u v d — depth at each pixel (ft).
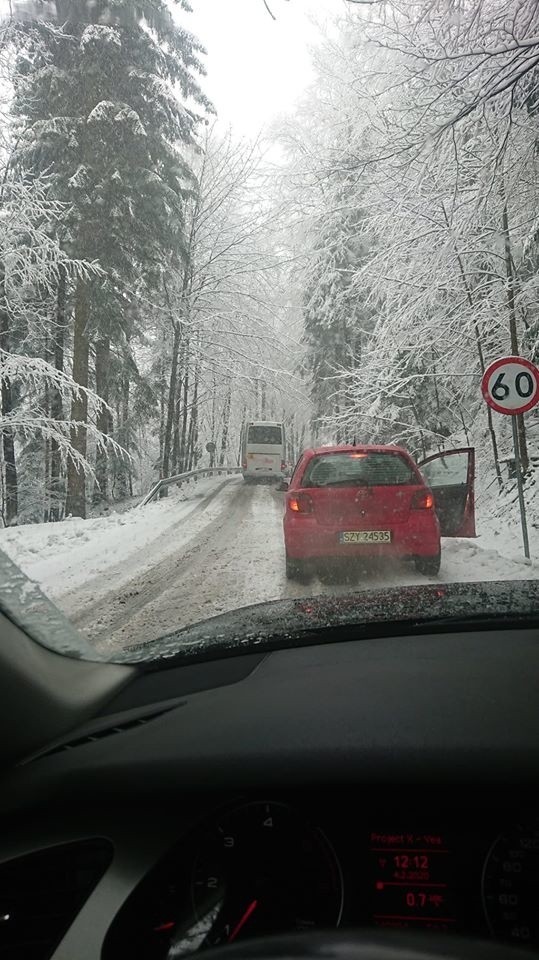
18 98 53.01
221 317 89.76
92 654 7.40
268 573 24.62
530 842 4.69
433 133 25.55
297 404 113.70
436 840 4.79
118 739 5.63
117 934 4.55
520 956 3.77
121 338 66.23
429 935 3.92
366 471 23.17
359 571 24.40
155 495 68.03
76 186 54.65
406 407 57.52
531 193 32.30
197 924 4.70
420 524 22.56
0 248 48.88
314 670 7.20
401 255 42.01
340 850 4.85
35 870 4.84
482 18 24.97
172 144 66.54
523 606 9.49
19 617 5.92
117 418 84.94
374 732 5.53
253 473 97.09
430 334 46.06
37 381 50.26
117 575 25.91
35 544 34.68
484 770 4.90
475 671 6.95
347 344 90.48
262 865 4.87
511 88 23.70
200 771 4.98
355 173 34.09
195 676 7.29
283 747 5.28
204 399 117.70
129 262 62.69
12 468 66.33
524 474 41.04
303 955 3.77
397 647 7.87
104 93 56.90
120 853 4.81
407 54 26.76
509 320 40.29
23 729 5.49
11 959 4.64
